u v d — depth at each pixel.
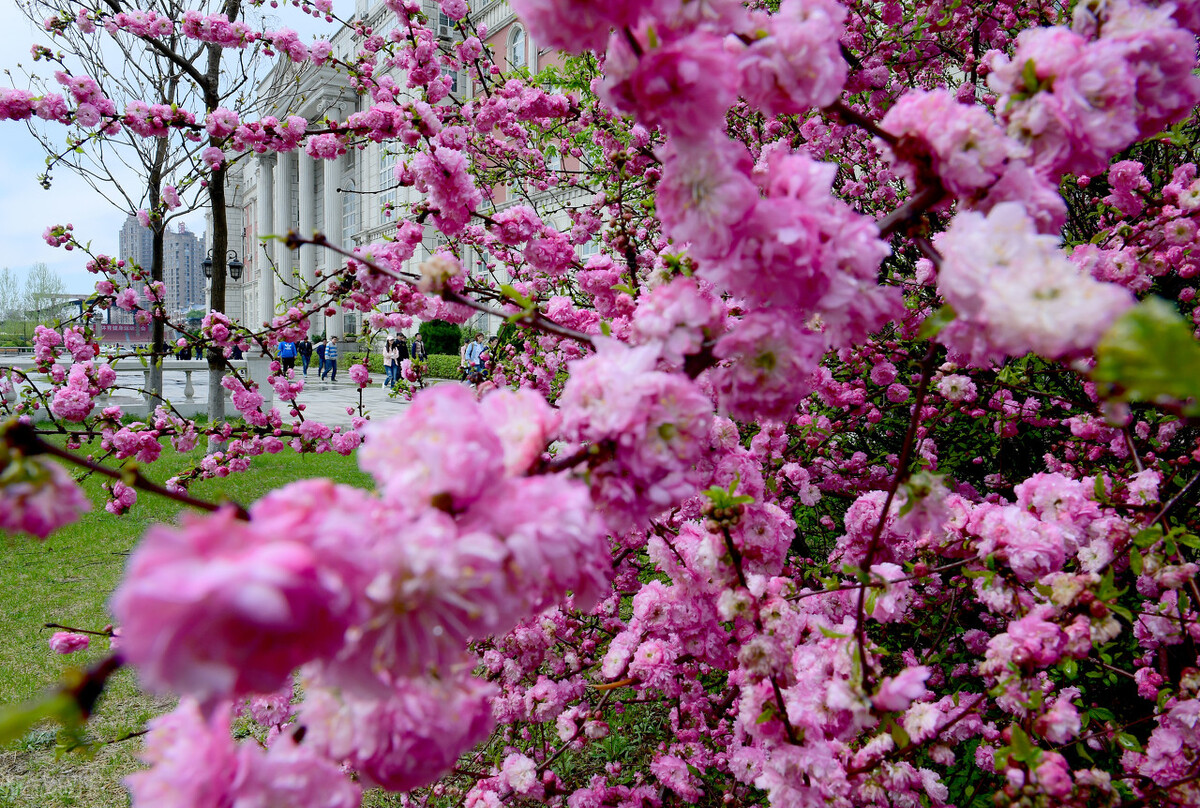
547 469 0.98
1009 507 1.73
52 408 3.51
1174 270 3.12
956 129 1.09
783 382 1.10
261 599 0.51
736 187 0.99
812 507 3.56
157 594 0.51
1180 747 1.60
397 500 0.75
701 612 1.83
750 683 1.58
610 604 2.71
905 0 3.94
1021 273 0.86
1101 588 1.47
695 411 0.98
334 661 0.67
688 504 2.25
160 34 4.62
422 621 0.70
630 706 3.07
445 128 2.68
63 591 4.66
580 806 2.12
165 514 6.22
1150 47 1.18
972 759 2.29
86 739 3.23
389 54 4.63
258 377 11.27
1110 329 0.72
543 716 2.31
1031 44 1.17
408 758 0.96
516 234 2.69
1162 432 2.57
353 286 3.44
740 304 2.10
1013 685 1.45
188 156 5.80
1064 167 1.21
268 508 0.63
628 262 2.55
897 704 1.25
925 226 1.20
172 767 0.79
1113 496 1.92
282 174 36.00
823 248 1.04
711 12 1.01
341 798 0.94
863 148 4.20
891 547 2.09
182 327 3.94
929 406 2.97
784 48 1.03
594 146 4.88
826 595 2.00
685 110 0.96
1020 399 3.14
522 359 4.10
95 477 6.93
